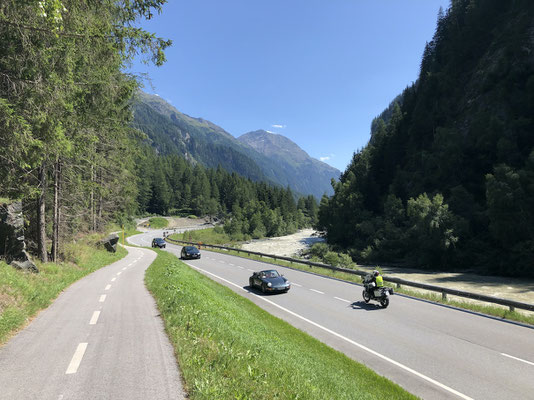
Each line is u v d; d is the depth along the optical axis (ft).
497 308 45.83
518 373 25.70
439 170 191.01
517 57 198.90
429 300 53.78
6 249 41.73
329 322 41.11
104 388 15.38
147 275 58.90
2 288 30.12
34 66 24.67
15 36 23.25
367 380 24.04
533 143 159.94
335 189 282.56
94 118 40.22
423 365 27.61
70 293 39.37
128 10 30.42
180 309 29.89
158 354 19.99
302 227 561.43
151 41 31.27
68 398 14.33
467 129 204.74
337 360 28.04
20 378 16.16
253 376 17.58
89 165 56.34
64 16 25.90
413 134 264.52
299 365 23.27
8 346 20.70
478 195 169.89
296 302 52.70
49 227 66.90
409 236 160.86
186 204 538.88
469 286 99.04
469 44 260.83
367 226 202.59
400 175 235.61
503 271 123.75
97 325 26.03
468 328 38.04
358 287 65.62
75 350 20.27
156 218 423.23
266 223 385.91
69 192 64.95
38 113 26.13
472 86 231.50
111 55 32.94
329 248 208.54
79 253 73.41
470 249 142.41
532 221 123.13
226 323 29.19
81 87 33.96
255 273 66.28
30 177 47.60
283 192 588.09
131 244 200.13
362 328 38.47
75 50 28.66
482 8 267.59
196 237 265.95
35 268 44.01
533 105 169.89
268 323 38.88
